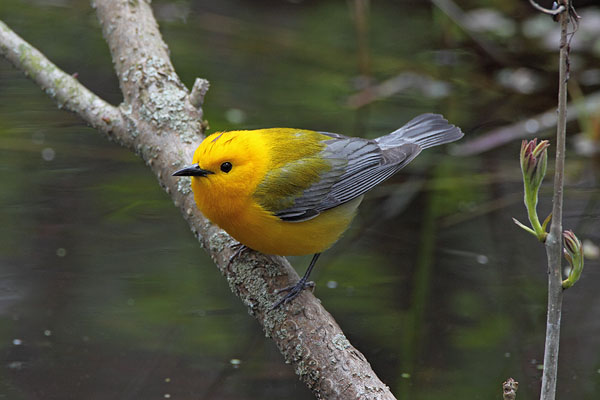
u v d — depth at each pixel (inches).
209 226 335.3
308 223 326.3
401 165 368.2
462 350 403.9
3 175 547.2
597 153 585.0
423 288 454.3
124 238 491.5
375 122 609.9
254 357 394.6
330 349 278.1
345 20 783.7
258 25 767.1
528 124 623.2
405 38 744.3
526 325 421.1
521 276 466.0
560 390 370.6
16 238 484.7
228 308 432.5
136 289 445.4
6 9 760.3
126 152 580.1
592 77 699.4
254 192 308.7
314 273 473.7
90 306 428.1
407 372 387.9
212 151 302.7
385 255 492.7
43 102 631.2
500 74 705.0
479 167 582.2
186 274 458.9
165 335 408.5
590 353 396.5
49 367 381.4
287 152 327.9
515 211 535.2
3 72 677.3
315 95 651.5
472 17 754.2
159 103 367.2
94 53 678.5
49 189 536.4
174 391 366.6
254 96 641.6
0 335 403.2
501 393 370.6
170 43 713.0
